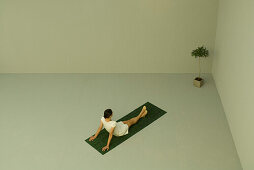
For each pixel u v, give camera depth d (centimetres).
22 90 773
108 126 588
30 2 747
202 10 736
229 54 641
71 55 812
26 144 619
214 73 783
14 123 672
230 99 636
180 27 761
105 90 762
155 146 605
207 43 775
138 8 745
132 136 627
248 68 523
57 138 630
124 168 563
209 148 597
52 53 811
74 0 742
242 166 555
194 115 677
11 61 825
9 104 727
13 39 793
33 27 777
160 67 817
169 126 650
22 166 573
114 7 746
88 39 789
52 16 762
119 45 794
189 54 793
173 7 738
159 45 788
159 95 739
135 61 813
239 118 573
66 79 811
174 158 579
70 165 571
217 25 743
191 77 802
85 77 817
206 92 745
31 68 834
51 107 714
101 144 612
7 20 768
